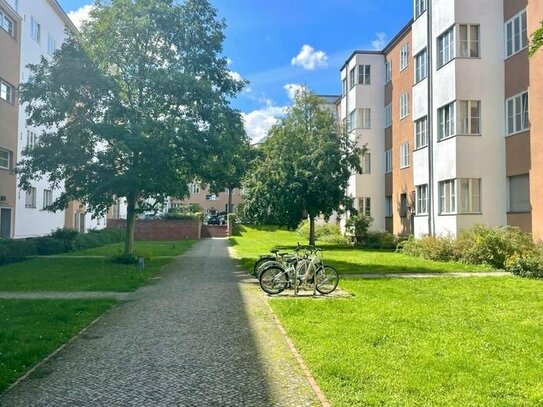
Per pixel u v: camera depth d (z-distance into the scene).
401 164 31.19
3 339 7.68
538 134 17.56
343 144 32.06
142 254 23.02
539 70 17.52
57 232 29.41
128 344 7.59
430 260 20.75
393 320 8.92
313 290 12.40
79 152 19.64
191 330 8.52
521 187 20.02
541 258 15.26
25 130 29.03
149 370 6.28
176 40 21.48
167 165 19.67
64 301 11.34
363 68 35.44
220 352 7.09
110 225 49.25
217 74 22.00
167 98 20.64
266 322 9.16
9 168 26.94
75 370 6.30
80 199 20.81
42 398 5.33
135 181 19.16
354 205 35.31
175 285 14.46
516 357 6.54
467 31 21.33
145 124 19.22
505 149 20.91
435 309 9.99
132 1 21.05
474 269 17.31
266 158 32.50
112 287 13.73
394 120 32.69
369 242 31.17
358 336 7.71
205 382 5.80
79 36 21.73
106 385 5.73
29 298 11.99
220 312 10.17
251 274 17.20
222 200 85.75
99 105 20.08
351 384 5.54
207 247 33.09
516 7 20.25
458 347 7.04
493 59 21.17
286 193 30.64
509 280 14.46
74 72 19.22
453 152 21.22
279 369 6.27
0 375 5.93
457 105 21.14
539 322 8.77
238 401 5.18
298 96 32.97
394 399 5.05
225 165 22.00
